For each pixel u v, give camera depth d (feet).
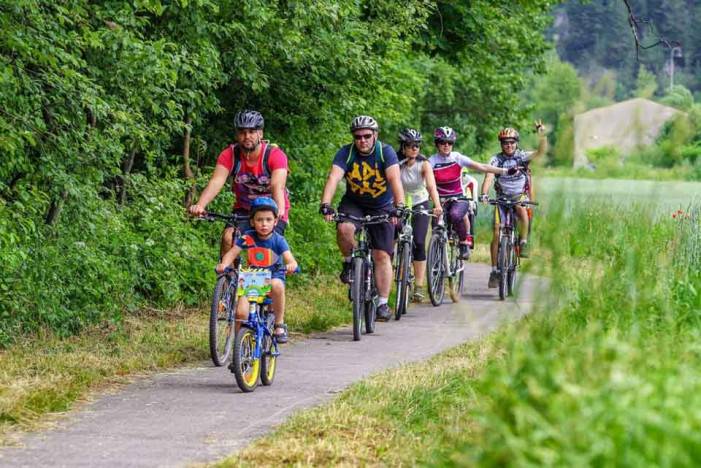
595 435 36.01
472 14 181.37
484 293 146.00
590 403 38.04
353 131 104.01
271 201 78.07
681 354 50.08
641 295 57.31
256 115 86.33
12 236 84.84
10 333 90.63
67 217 98.78
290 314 115.44
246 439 62.23
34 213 93.91
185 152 130.62
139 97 104.94
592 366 41.57
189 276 119.44
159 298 116.16
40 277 93.71
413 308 127.85
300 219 150.20
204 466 56.34
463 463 40.63
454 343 98.94
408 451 57.21
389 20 152.15
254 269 77.56
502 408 40.68
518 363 42.73
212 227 131.95
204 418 67.77
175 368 86.33
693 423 37.19
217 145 140.87
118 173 104.94
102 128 105.19
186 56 114.52
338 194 164.76
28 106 91.61
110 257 104.78
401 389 72.49
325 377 82.02
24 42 86.94
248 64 123.95
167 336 98.94
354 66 136.05
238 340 74.90
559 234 52.08
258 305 77.05
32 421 66.54
